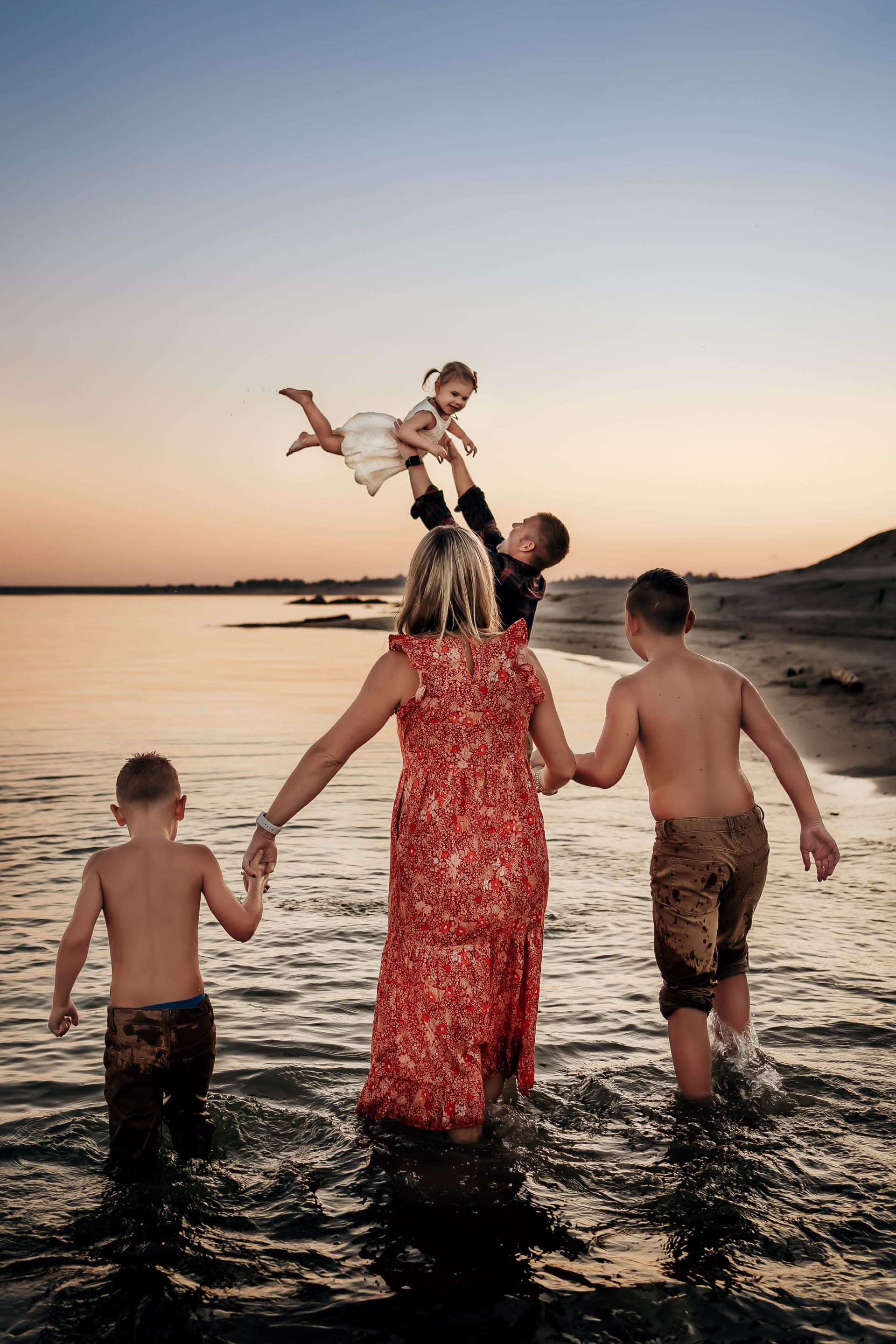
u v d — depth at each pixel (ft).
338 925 16.40
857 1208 8.47
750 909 11.52
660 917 11.19
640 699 11.49
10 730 44.55
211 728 45.44
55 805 27.50
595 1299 7.25
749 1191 8.75
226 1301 7.22
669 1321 7.00
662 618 11.76
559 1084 10.98
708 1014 12.04
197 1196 8.63
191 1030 9.46
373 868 20.35
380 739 43.78
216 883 9.92
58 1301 7.18
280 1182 8.91
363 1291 7.36
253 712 52.24
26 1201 8.52
